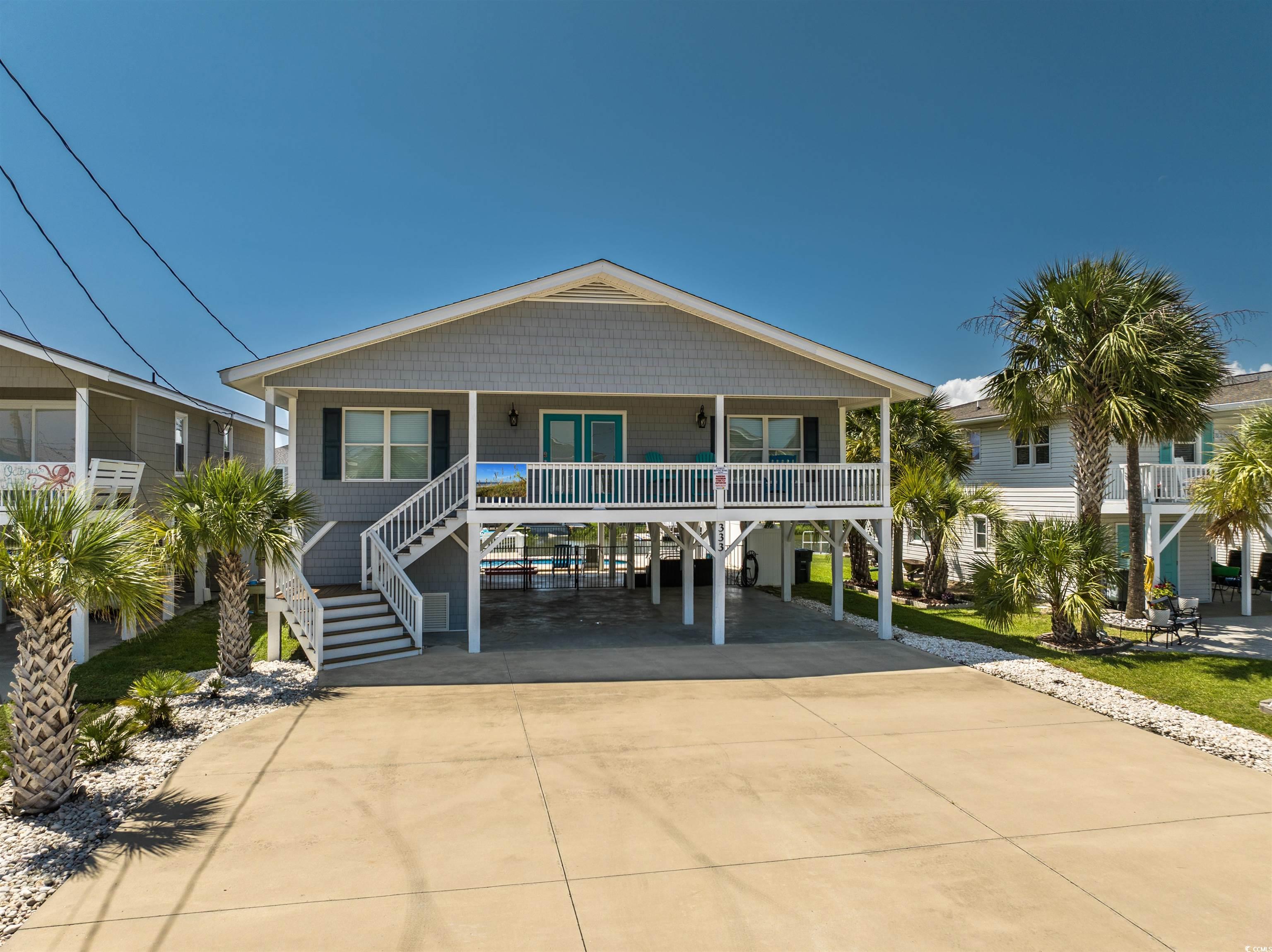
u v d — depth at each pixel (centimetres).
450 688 1014
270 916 466
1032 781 698
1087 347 1265
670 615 1638
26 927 450
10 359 1303
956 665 1166
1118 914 472
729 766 733
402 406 1430
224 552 1006
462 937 444
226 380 1188
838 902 485
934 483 1767
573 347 1292
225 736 810
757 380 1344
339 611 1194
